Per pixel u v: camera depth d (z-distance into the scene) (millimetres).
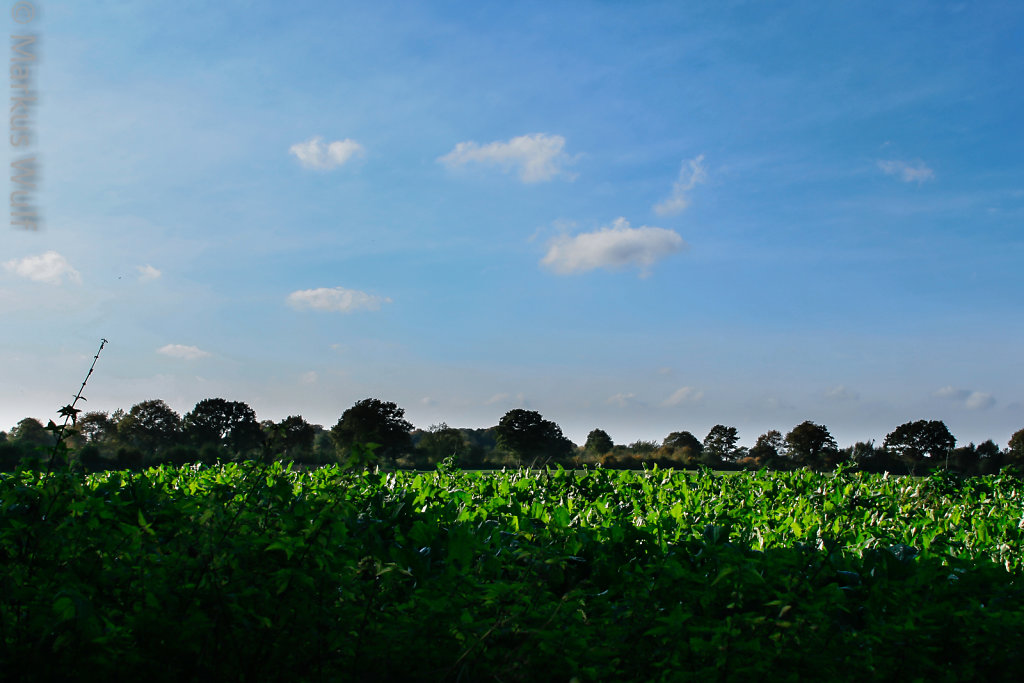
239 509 3547
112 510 4137
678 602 3701
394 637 3281
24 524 3736
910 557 4398
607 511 5668
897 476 10688
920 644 3699
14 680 3111
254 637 3271
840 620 3902
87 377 4148
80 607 2857
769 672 3332
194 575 3254
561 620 3412
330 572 3385
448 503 5797
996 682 3836
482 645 3332
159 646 3166
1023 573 4398
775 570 3842
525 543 4031
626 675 3523
